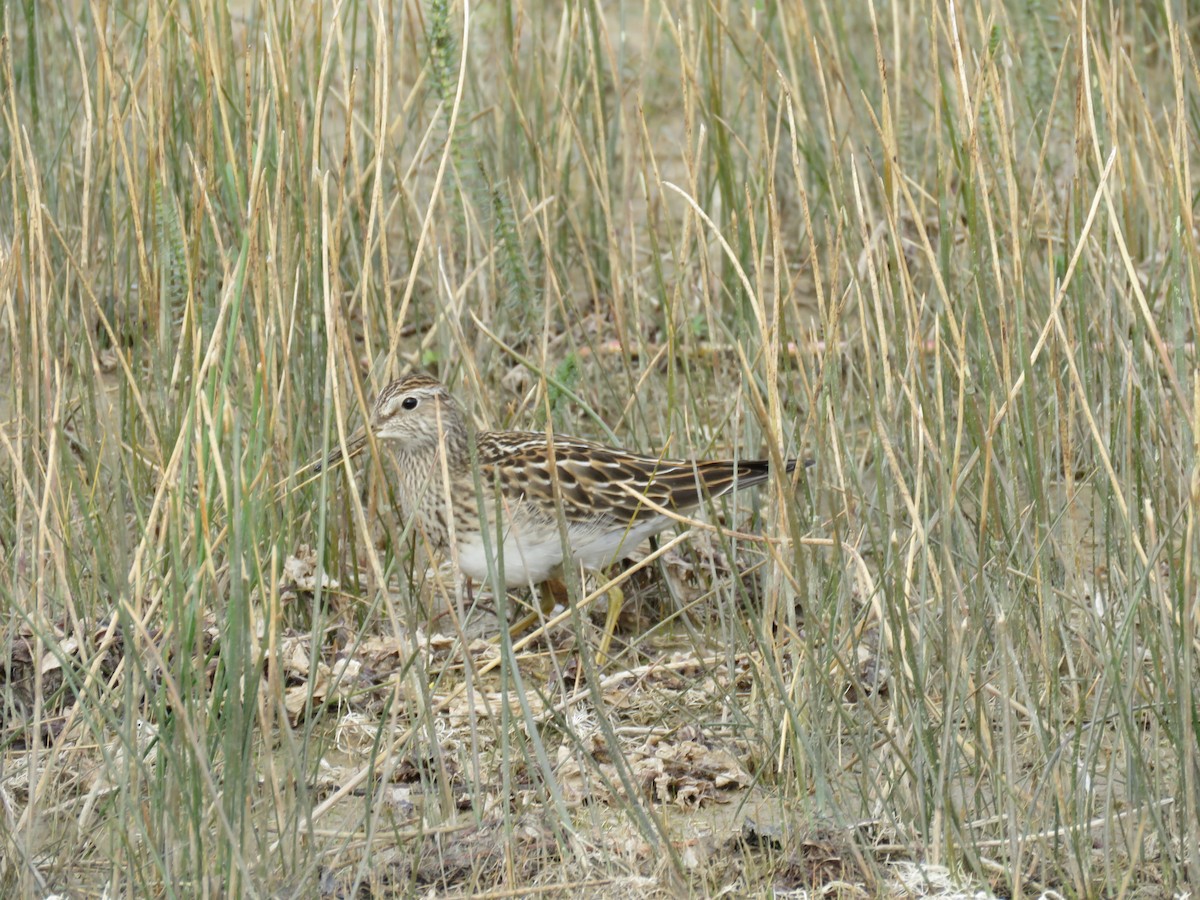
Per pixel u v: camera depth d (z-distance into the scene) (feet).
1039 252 40.75
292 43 37.81
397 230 49.80
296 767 26.40
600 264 48.80
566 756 29.96
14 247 33.60
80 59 37.58
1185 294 33.12
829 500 29.35
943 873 26.23
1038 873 26.27
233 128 40.91
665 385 44.09
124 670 27.32
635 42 61.62
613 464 35.96
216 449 24.66
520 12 46.52
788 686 31.04
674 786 29.55
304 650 33.35
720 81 45.96
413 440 35.73
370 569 35.45
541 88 47.42
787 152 51.62
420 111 45.29
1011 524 30.27
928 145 47.29
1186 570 25.38
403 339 47.37
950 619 27.58
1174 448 30.76
